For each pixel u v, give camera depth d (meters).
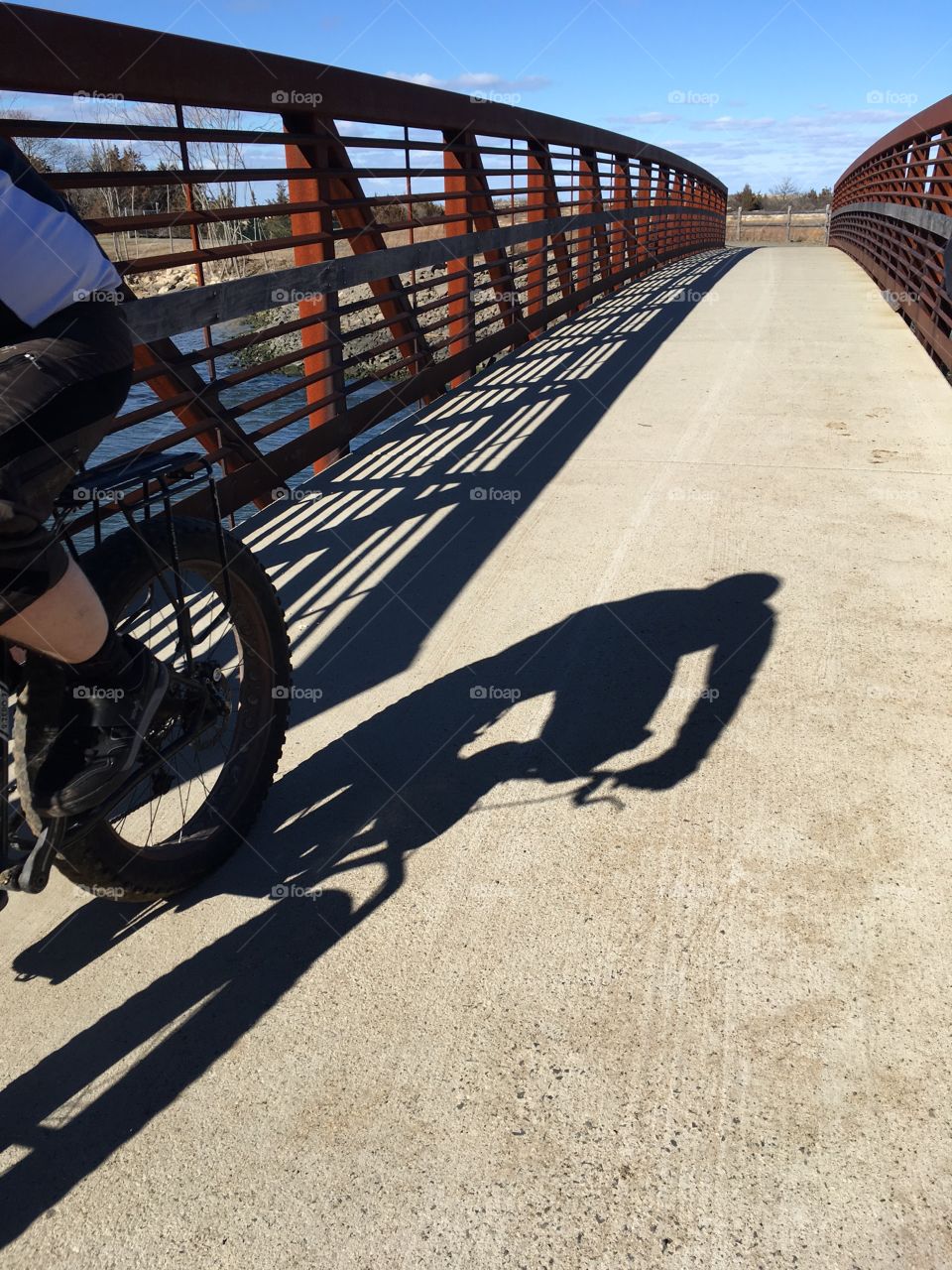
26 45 2.98
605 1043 1.71
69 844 1.76
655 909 2.01
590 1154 1.51
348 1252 1.39
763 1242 1.37
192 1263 1.39
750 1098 1.59
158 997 1.87
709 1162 1.49
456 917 2.03
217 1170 1.52
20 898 2.19
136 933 2.05
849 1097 1.58
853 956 1.86
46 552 1.55
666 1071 1.64
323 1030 1.77
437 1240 1.40
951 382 6.21
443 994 1.83
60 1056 1.75
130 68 3.46
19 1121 1.63
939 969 1.82
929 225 7.23
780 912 1.98
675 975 1.84
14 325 1.58
